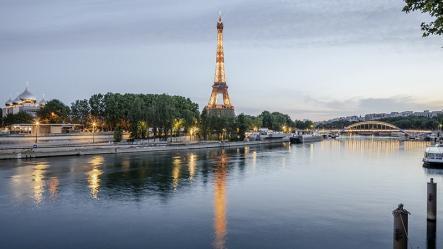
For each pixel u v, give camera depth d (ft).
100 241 163.43
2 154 426.51
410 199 239.71
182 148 645.92
